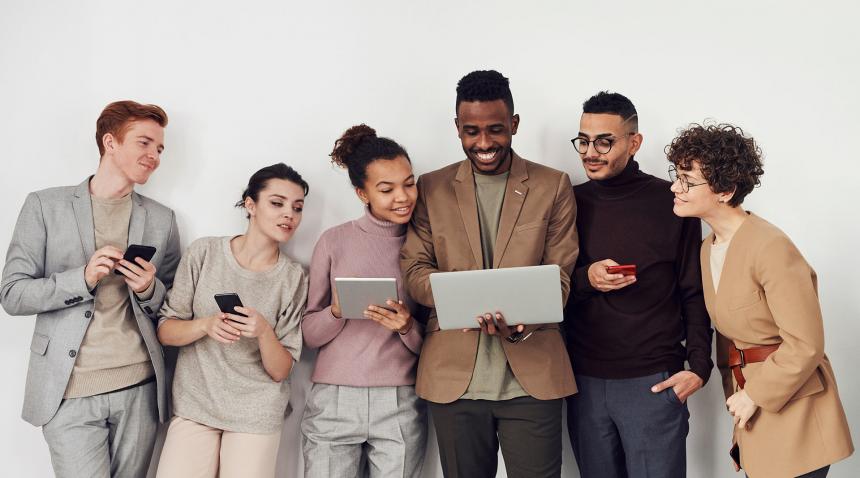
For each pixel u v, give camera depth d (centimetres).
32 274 227
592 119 218
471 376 212
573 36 254
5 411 261
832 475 250
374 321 231
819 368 188
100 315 228
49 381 221
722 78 251
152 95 262
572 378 218
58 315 224
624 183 224
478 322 201
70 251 228
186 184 261
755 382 186
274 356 226
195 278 237
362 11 259
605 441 222
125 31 262
